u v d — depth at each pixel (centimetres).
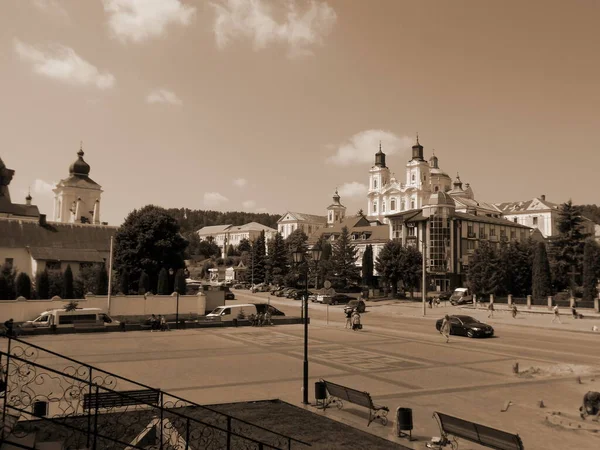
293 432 1277
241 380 1934
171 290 6656
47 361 2353
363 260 8806
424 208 8619
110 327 3819
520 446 999
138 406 1451
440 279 8450
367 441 1212
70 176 11138
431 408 1543
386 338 3422
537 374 2097
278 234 10806
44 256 6662
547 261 6194
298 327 4228
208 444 1160
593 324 4494
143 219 6581
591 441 1233
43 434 1146
